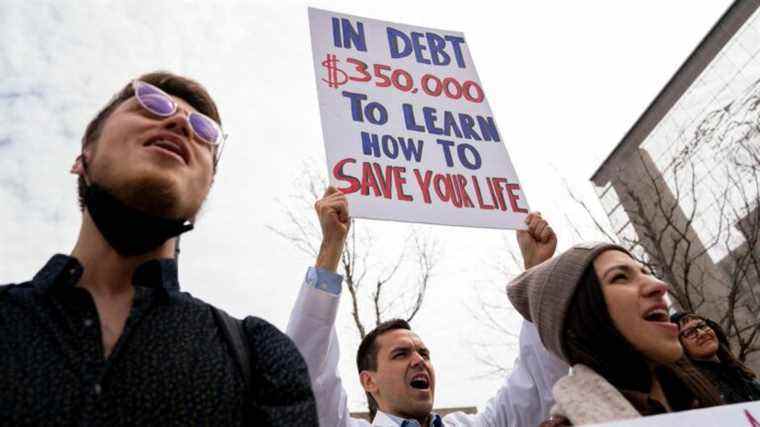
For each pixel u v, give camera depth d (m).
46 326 1.07
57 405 0.96
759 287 7.95
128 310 1.25
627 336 1.62
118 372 1.04
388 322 3.61
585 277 1.74
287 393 1.24
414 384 3.24
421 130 2.97
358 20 3.29
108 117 1.50
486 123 3.18
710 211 8.56
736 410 1.31
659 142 10.32
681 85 10.25
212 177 1.64
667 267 6.97
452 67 3.36
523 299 2.06
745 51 9.41
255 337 1.35
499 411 2.91
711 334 3.38
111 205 1.27
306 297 2.29
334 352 2.41
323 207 2.47
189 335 1.20
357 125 2.84
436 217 2.68
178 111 1.55
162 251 1.39
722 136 8.84
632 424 1.27
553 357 2.60
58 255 1.23
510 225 2.81
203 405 1.08
